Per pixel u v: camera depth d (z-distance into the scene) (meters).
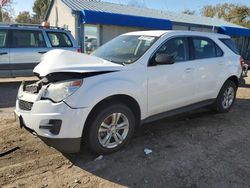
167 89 4.86
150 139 4.85
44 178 3.58
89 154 4.21
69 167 3.86
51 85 3.84
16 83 10.02
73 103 3.69
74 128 3.72
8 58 9.27
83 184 3.48
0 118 5.76
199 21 25.14
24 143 4.53
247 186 3.53
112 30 18.06
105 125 4.09
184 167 3.93
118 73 4.18
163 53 4.84
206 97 5.88
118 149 4.32
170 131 5.27
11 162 3.93
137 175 3.71
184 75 5.14
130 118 4.33
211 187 3.48
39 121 3.74
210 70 5.78
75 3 18.83
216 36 6.28
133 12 21.17
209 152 4.43
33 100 3.86
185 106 5.40
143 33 5.30
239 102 7.92
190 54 5.39
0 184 3.41
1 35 9.18
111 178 3.63
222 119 6.14
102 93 3.89
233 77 6.56
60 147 3.76
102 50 5.22
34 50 9.63
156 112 4.82
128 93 4.21
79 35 16.64
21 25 9.64
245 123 5.93
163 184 3.52
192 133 5.21
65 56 4.18
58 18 20.72
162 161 4.08
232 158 4.26
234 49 6.75
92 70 3.94
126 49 4.92
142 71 4.45
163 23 19.53
